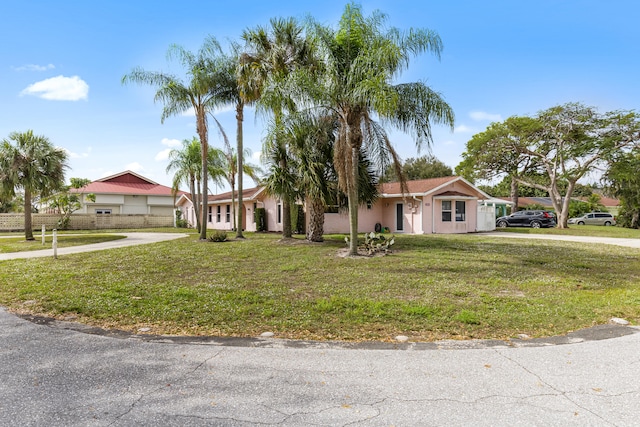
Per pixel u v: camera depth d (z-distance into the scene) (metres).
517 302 6.43
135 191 37.91
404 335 4.92
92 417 2.87
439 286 7.66
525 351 4.30
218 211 31.47
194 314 5.82
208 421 2.82
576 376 3.62
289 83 10.95
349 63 10.90
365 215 24.52
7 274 9.18
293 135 13.17
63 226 30.31
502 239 18.19
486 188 56.75
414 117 11.47
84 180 30.33
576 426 2.74
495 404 3.08
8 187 18.77
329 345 4.54
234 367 3.86
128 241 18.17
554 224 30.39
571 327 5.20
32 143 19.05
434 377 3.61
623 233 23.22
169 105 16.17
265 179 14.84
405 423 2.80
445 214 23.91
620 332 5.00
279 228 23.88
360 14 10.88
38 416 2.88
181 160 24.66
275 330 5.13
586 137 27.22
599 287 7.82
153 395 3.24
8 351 4.31
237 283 8.02
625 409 2.99
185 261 11.00
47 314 5.91
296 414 2.93
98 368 3.82
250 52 15.54
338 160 11.55
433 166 49.91
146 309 6.07
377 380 3.55
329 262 10.58
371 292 7.20
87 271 9.50
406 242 15.84
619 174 26.06
